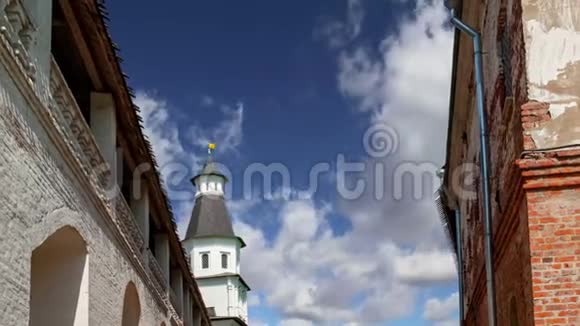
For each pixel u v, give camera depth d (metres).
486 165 11.79
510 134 10.09
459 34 14.32
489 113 12.49
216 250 68.06
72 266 10.45
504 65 11.09
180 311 21.84
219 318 60.66
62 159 9.21
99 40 10.76
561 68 8.95
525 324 9.27
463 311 20.61
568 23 9.05
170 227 18.56
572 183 8.58
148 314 15.80
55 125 8.79
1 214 7.14
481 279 16.20
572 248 8.45
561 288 8.38
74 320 10.34
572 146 8.69
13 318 7.45
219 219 69.62
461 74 16.06
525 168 8.73
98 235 11.13
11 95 7.41
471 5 13.56
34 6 8.39
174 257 20.98
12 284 7.42
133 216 14.62
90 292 10.58
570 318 8.30
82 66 11.81
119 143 13.48
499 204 11.36
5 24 7.33
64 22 10.48
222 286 65.75
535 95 8.93
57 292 10.40
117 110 12.59
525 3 9.20
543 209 8.61
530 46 9.05
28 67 8.02
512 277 10.39
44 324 10.30
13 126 7.47
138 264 14.44
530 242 8.57
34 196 8.12
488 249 11.62
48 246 10.22
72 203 9.66
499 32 11.09
